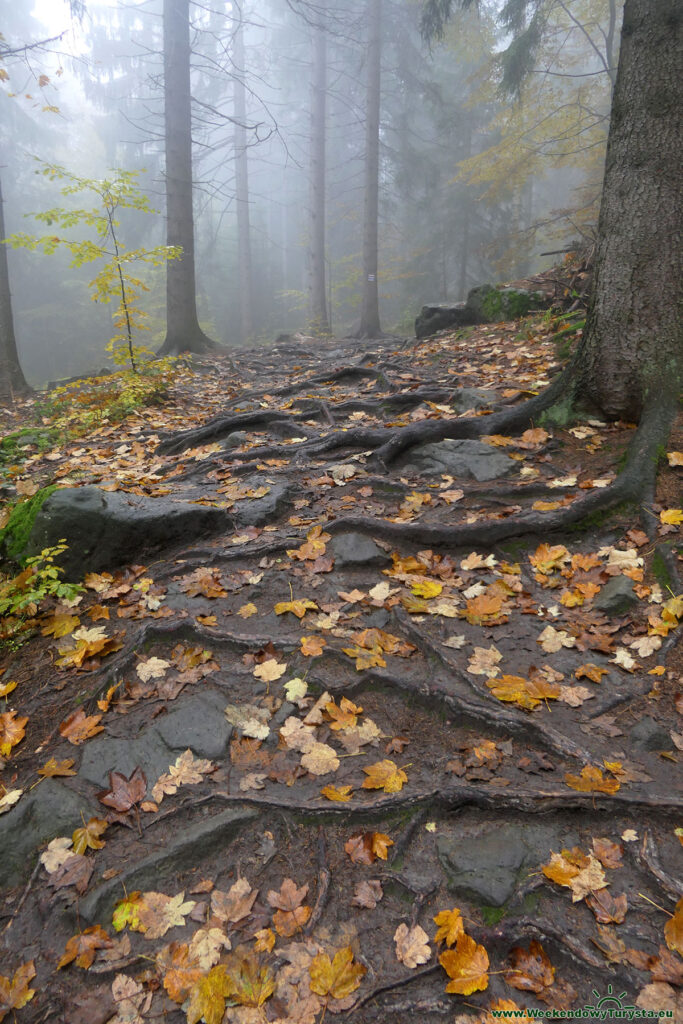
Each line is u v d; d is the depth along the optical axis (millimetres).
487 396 6195
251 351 14211
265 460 5543
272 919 2008
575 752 2477
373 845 2205
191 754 2586
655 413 4551
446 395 6605
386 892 2086
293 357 13086
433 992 1804
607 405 5004
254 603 3525
